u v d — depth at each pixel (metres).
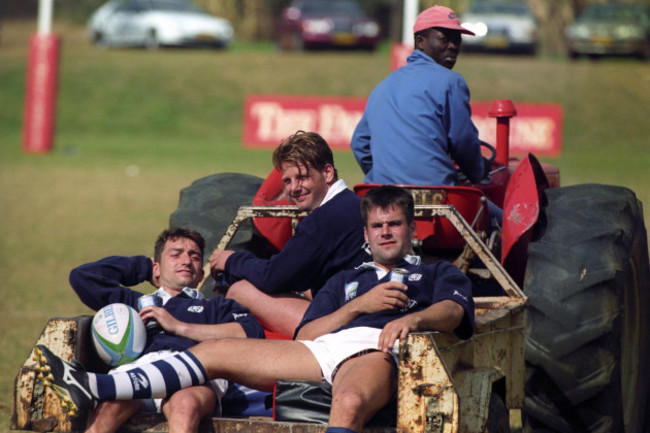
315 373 12.90
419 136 17.41
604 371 15.29
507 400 14.52
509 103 20.00
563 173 59.91
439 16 18.34
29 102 77.56
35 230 43.88
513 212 16.12
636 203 16.94
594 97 89.06
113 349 13.64
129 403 12.55
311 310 14.20
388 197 13.89
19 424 12.84
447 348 12.61
